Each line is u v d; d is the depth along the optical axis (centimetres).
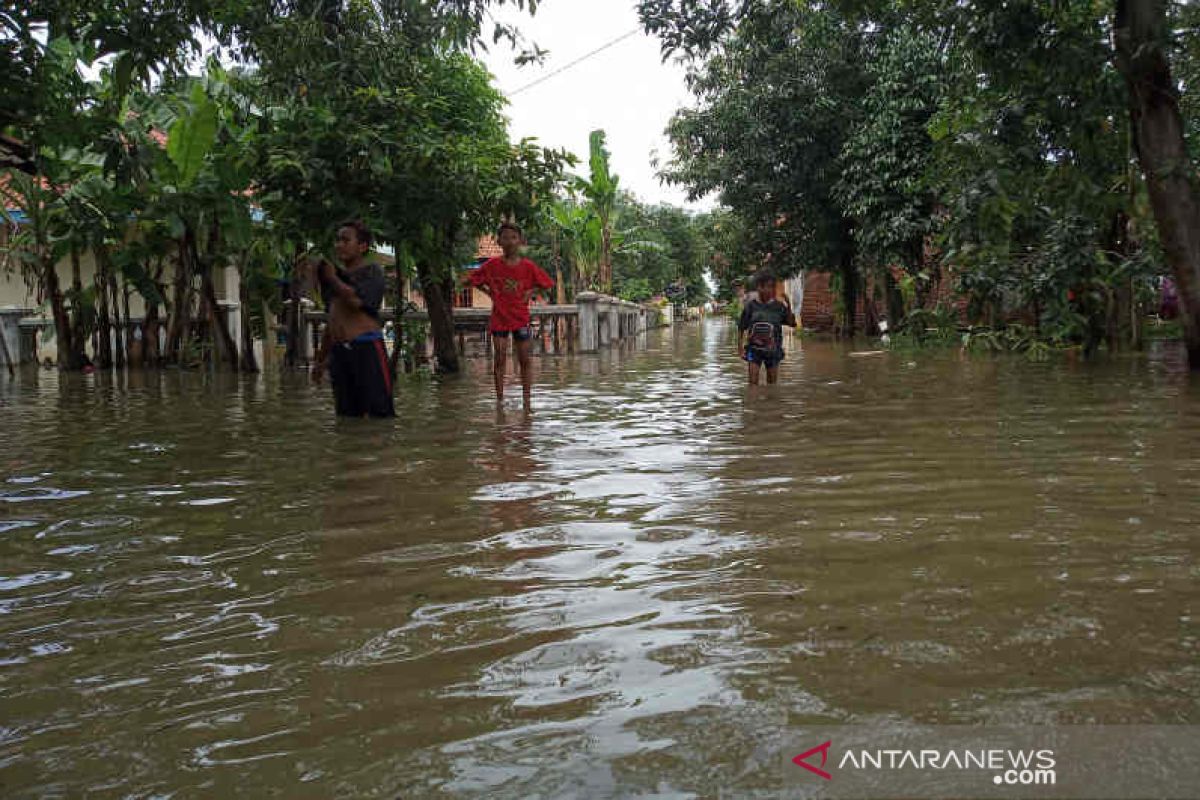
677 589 273
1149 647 216
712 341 2681
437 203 1120
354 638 242
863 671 208
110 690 215
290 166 1045
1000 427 603
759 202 2425
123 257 1390
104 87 1229
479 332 1994
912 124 1923
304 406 859
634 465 493
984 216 1120
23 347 1694
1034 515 352
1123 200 1067
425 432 648
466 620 253
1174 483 407
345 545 339
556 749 177
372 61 1083
